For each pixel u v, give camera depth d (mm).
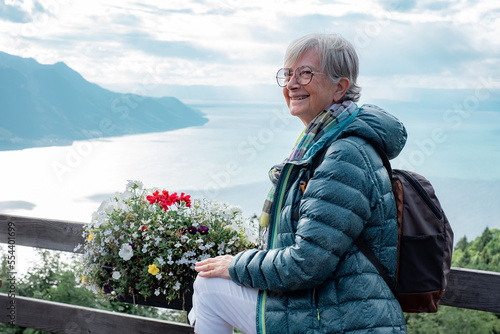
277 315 1755
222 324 1947
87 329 2949
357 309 1670
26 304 3090
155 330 2795
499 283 2260
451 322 4652
